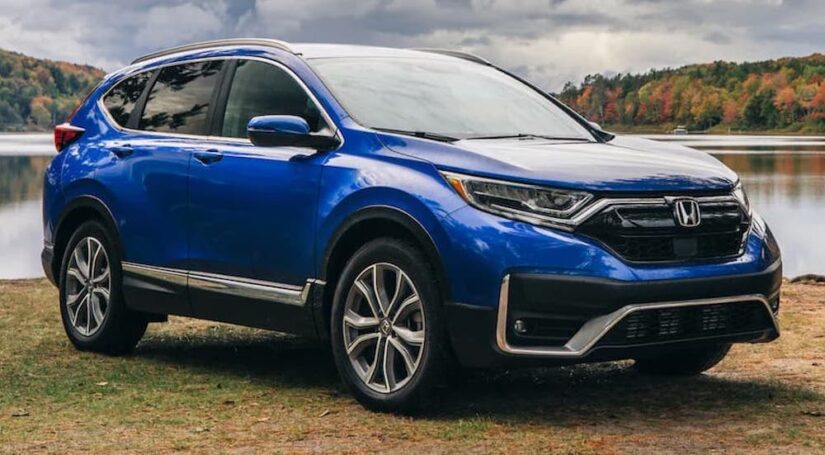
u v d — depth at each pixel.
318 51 6.59
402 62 6.71
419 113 6.16
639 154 5.83
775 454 4.75
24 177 57.28
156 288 6.91
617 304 5.12
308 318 6.02
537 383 6.38
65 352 7.54
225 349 7.68
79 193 7.45
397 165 5.62
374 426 5.36
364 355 5.80
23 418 5.65
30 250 24.25
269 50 6.68
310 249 5.95
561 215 5.20
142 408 5.86
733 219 5.52
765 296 5.57
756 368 6.81
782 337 7.91
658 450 4.82
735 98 194.88
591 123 6.77
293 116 6.01
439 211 5.36
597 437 5.07
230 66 6.84
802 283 11.67
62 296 7.66
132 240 7.07
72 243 7.57
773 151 99.44
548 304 5.15
